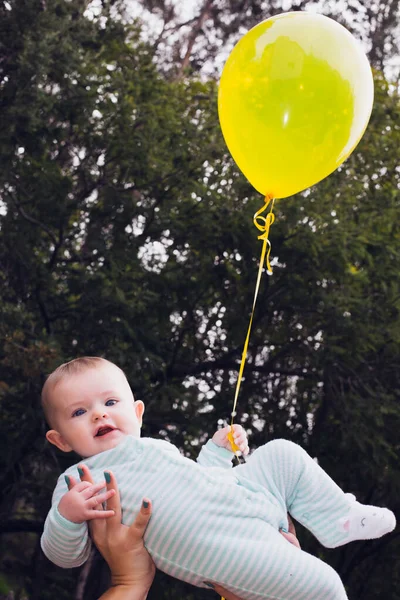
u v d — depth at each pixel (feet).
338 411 35.09
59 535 8.19
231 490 8.50
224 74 11.67
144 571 8.24
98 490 8.34
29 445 33.40
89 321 33.86
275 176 11.30
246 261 35.58
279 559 8.07
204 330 38.37
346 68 10.81
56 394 9.45
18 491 35.91
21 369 30.53
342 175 37.22
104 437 9.20
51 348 30.60
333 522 8.84
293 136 10.82
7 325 31.96
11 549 42.55
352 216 37.68
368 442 33.27
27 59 33.17
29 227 35.60
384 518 8.86
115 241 35.99
